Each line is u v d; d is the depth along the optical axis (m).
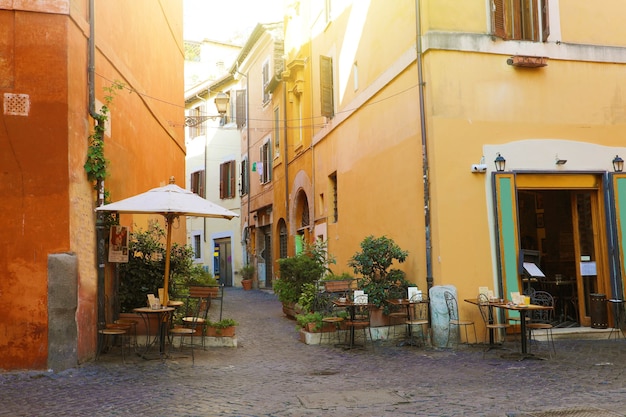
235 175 28.27
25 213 7.72
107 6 9.79
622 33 11.07
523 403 6.03
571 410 5.68
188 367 8.15
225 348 9.91
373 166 12.45
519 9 10.59
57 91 7.87
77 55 8.30
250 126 26.16
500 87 10.24
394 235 11.37
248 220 25.92
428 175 9.98
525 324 8.76
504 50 10.28
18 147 7.75
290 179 20.02
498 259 9.88
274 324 13.12
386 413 5.74
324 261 14.06
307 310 11.48
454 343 9.68
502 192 9.97
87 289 8.34
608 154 10.68
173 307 8.89
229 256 28.70
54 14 7.94
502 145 10.15
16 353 7.60
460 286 9.73
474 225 9.88
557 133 10.44
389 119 11.62
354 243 13.58
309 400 6.29
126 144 10.86
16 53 7.82
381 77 11.93
